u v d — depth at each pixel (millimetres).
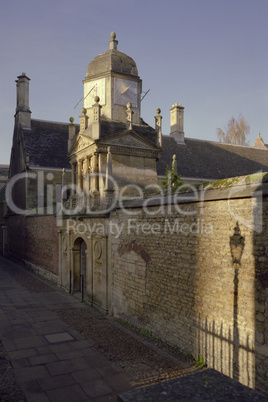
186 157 28016
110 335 8984
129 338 8758
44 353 7734
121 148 13602
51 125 28000
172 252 8172
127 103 15258
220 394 1978
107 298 11133
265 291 5727
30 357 7504
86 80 15984
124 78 15500
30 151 24688
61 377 6543
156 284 8750
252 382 5914
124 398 1921
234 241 6426
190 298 7535
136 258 9688
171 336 8117
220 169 28078
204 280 7145
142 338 8766
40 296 13805
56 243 16781
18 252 25797
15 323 10023
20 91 27094
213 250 6930
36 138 26109
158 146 14375
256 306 5902
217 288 6797
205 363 7027
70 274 14539
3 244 31516
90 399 5742
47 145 25875
